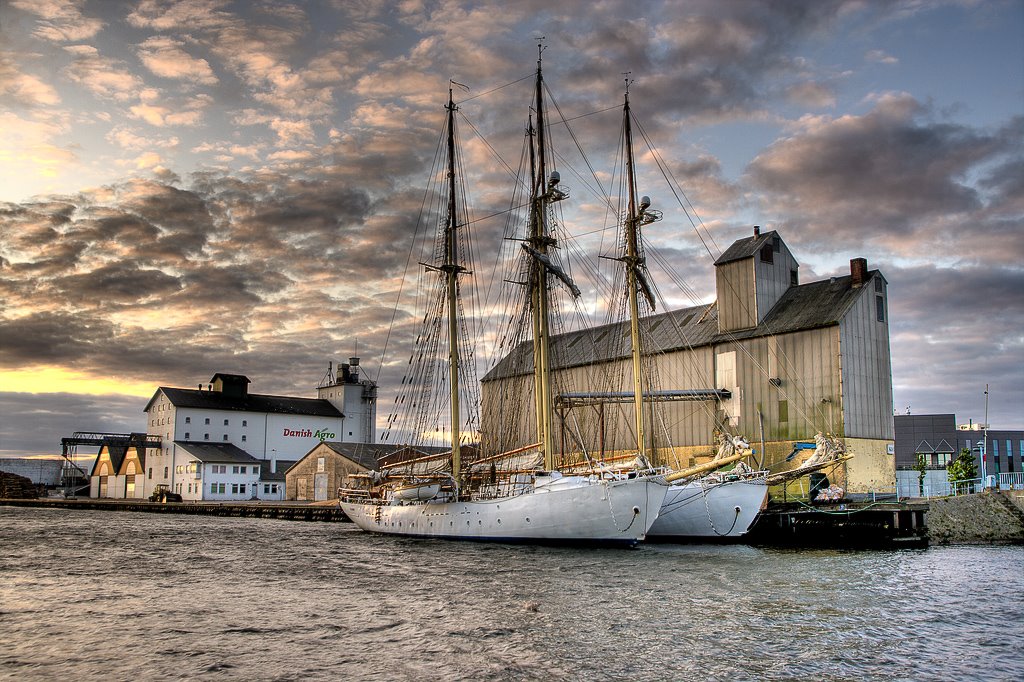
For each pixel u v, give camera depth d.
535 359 63.91
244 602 32.78
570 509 51.00
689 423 73.31
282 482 135.75
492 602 32.22
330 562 45.94
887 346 67.44
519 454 61.31
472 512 56.62
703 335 74.50
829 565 42.44
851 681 21.64
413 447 71.56
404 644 25.38
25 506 128.38
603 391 71.31
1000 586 35.50
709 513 54.59
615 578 38.03
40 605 32.31
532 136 67.88
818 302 67.88
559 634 26.56
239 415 141.12
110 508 118.62
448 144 69.06
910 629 27.14
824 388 64.00
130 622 28.86
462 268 67.88
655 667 22.81
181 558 48.75
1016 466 139.75
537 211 63.59
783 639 25.77
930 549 51.53
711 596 33.06
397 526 64.12
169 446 136.12
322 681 21.56
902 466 119.50
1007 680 21.66
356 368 155.62
